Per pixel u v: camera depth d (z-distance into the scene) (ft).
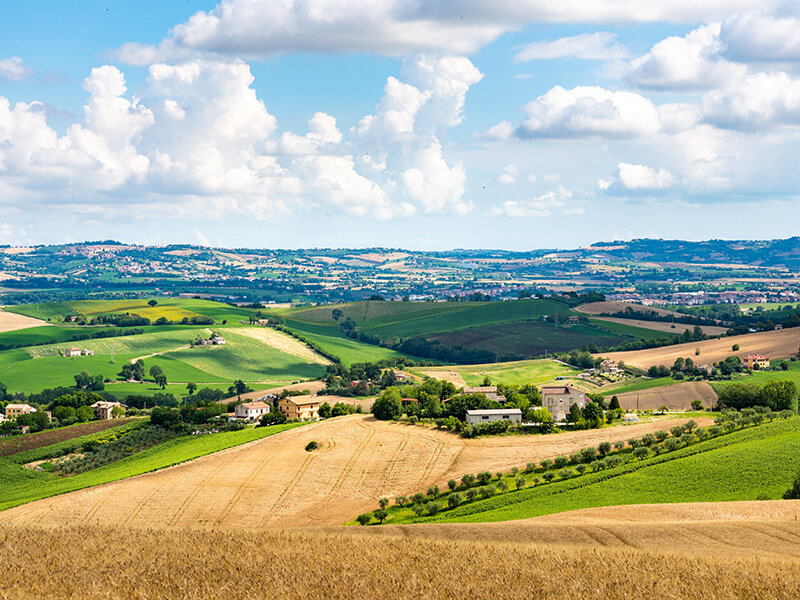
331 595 151.12
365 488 359.46
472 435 434.30
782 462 318.86
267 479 368.68
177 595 149.89
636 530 219.61
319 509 333.62
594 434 430.61
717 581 159.43
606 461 361.71
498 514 298.15
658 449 374.43
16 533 211.00
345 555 181.27
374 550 187.73
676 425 436.76
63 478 432.25
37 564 170.71
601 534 216.33
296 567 169.27
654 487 311.88
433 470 379.96
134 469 414.82
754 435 372.99
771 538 207.92
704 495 294.46
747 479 305.73
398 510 328.90
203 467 388.16
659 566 171.01
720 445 361.30
